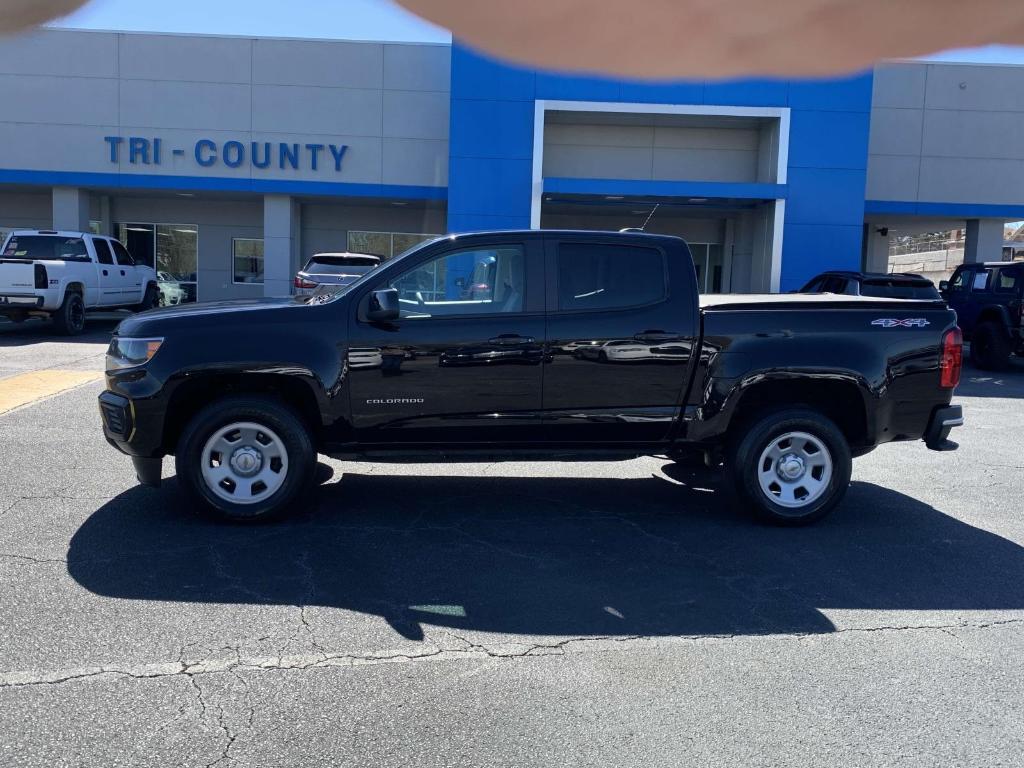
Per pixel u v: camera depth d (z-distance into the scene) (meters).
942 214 21.70
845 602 4.54
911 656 3.88
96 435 8.10
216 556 5.04
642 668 3.71
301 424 5.61
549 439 5.80
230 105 21.02
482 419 5.71
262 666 3.67
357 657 3.78
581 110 18.25
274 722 3.20
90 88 20.88
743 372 5.74
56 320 16.73
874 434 5.90
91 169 21.09
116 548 5.12
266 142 21.08
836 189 18.39
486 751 3.03
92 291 17.86
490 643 3.95
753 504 5.82
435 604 4.40
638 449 5.88
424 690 3.48
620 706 3.37
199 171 21.17
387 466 7.44
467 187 18.39
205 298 24.22
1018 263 15.29
